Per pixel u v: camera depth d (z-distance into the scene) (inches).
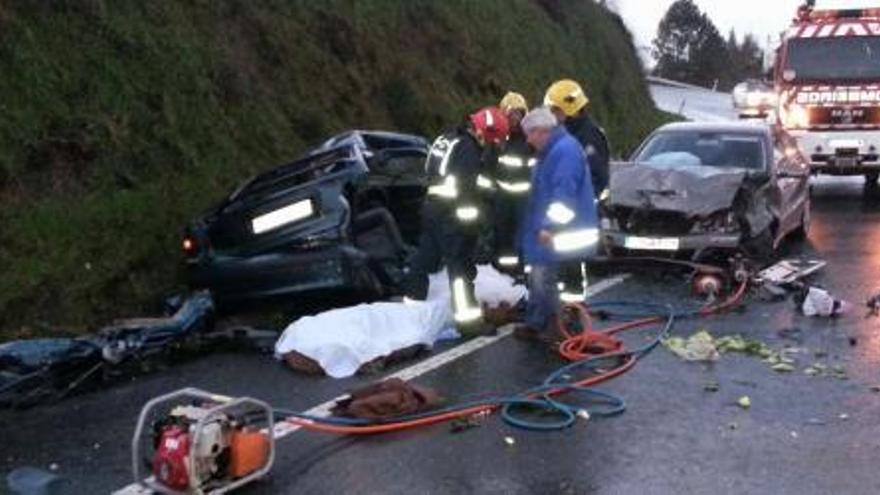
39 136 364.8
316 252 328.2
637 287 394.3
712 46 2952.8
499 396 257.4
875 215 618.2
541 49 899.4
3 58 369.1
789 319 343.0
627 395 258.2
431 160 328.5
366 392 247.9
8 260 325.4
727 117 1492.4
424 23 705.0
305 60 541.0
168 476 194.1
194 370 288.4
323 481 203.5
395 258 349.4
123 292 344.5
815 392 259.8
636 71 1206.9
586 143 350.3
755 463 211.0
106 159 384.2
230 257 338.3
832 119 686.5
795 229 506.0
